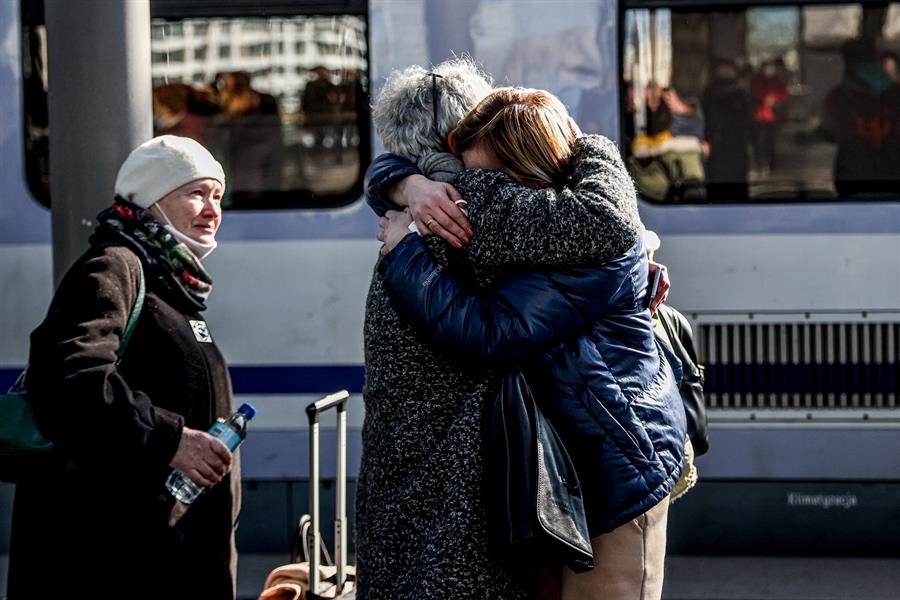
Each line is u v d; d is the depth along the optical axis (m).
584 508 2.70
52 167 3.97
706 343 5.95
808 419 5.93
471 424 2.72
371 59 5.93
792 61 5.86
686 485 3.48
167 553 2.89
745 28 5.86
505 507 2.62
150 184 3.02
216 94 5.98
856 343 5.90
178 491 2.86
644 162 5.92
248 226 6.01
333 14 5.93
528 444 2.66
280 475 6.02
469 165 2.92
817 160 5.89
